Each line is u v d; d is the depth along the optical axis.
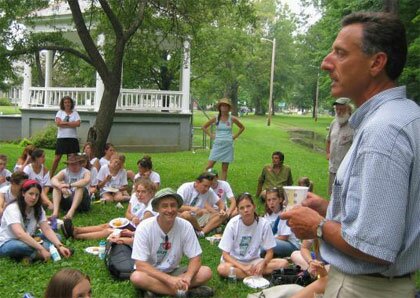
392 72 1.83
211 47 22.36
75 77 22.09
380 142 1.69
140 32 13.05
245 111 75.25
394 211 1.64
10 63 11.16
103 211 8.01
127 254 5.08
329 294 1.96
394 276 1.79
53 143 16.78
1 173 7.57
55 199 7.55
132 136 17.27
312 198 2.35
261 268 5.13
